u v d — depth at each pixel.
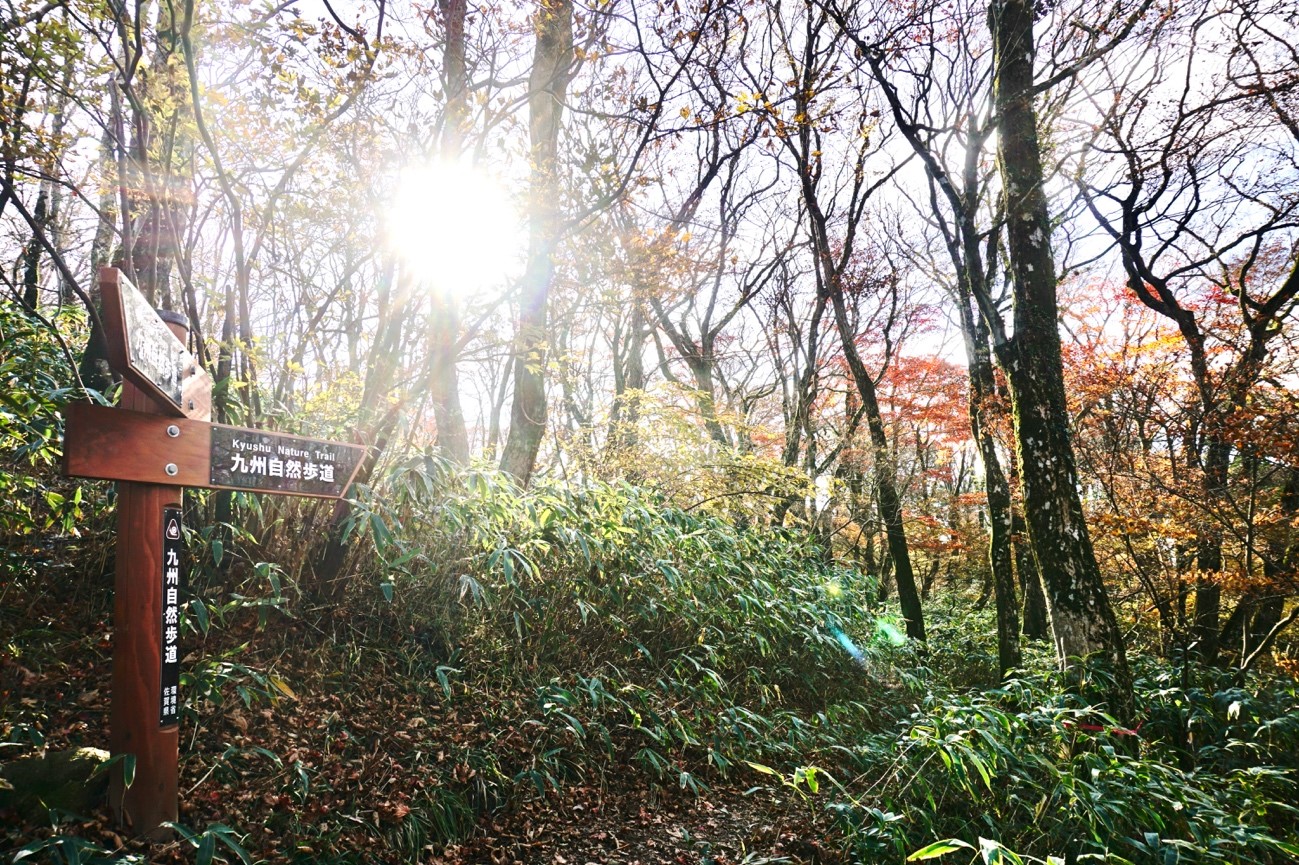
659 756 5.09
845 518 14.28
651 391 11.52
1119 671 6.16
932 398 14.44
